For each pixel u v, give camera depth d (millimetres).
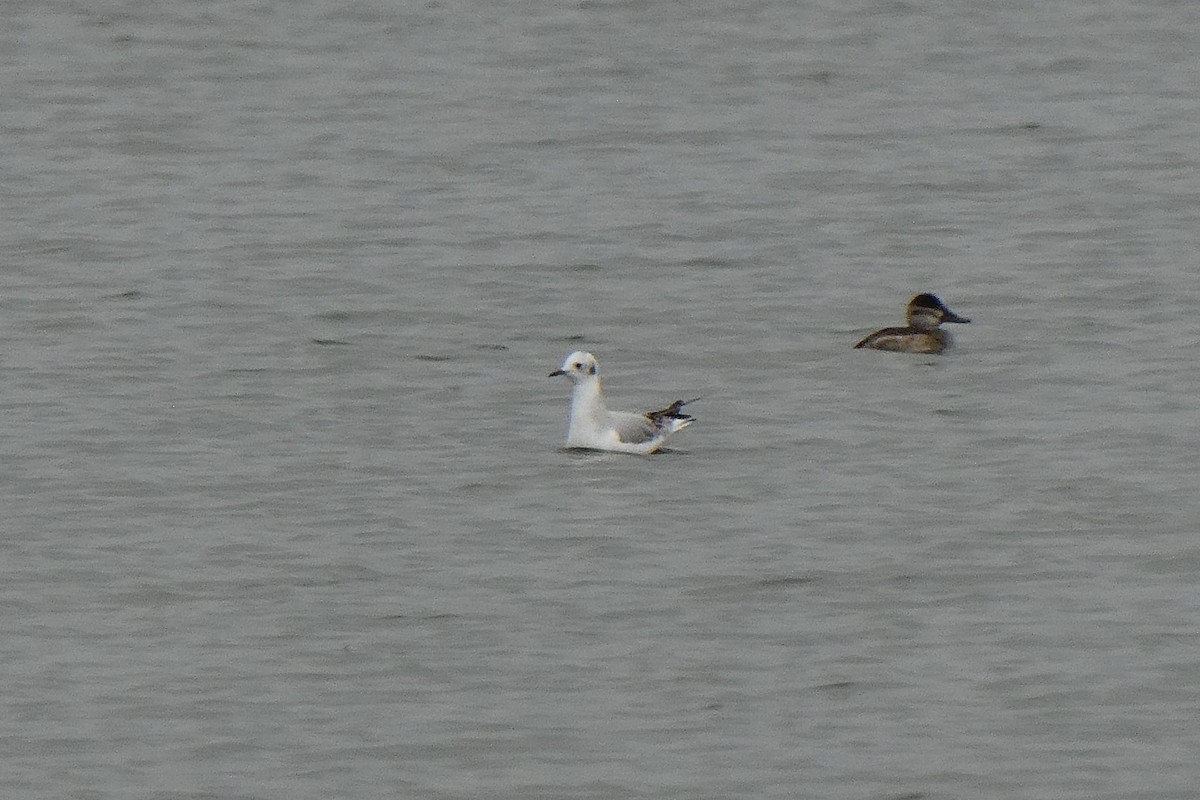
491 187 53625
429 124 60406
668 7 74938
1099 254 46750
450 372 38438
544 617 27453
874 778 23406
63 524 30672
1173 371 37906
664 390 37469
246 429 35062
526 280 44906
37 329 41219
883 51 69062
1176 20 73000
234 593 28250
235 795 23125
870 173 54688
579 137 58938
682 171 55156
